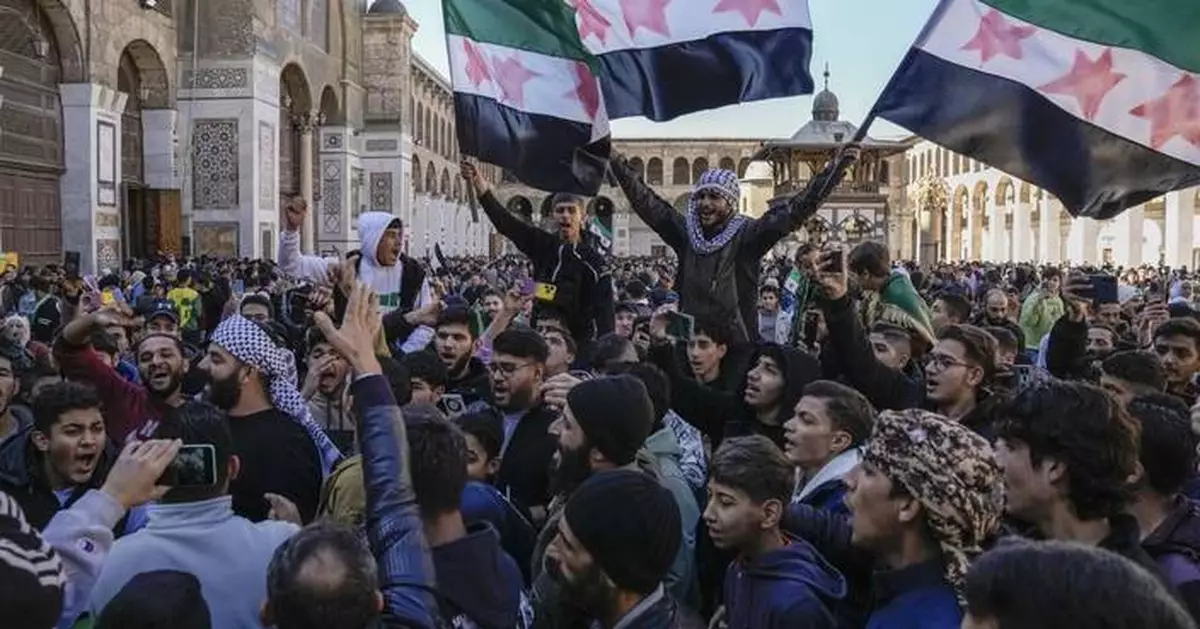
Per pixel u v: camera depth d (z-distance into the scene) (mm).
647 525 2697
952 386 4949
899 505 2889
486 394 6352
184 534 3354
